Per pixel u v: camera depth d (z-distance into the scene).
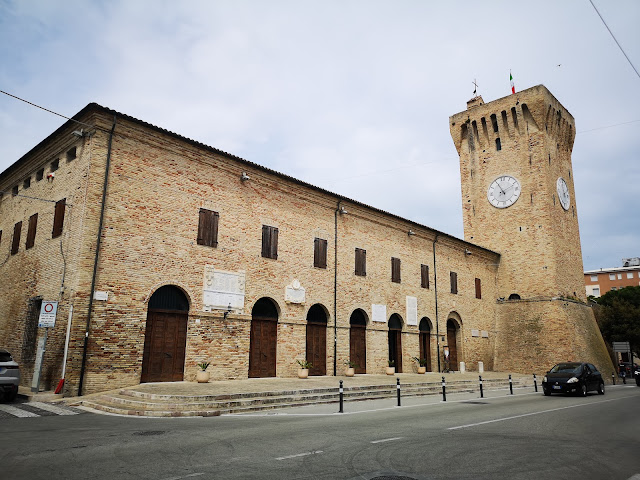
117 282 17.44
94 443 8.70
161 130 19.27
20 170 23.56
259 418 12.59
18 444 8.52
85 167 17.72
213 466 7.13
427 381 24.06
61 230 18.44
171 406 13.47
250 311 21.78
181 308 19.61
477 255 39.09
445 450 8.59
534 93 40.09
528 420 12.83
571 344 35.88
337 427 10.94
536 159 40.00
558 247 39.16
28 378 18.30
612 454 8.80
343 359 26.03
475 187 43.38
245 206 22.45
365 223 29.17
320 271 25.70
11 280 21.86
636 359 66.50
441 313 33.97
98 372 16.44
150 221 18.78
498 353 38.88
